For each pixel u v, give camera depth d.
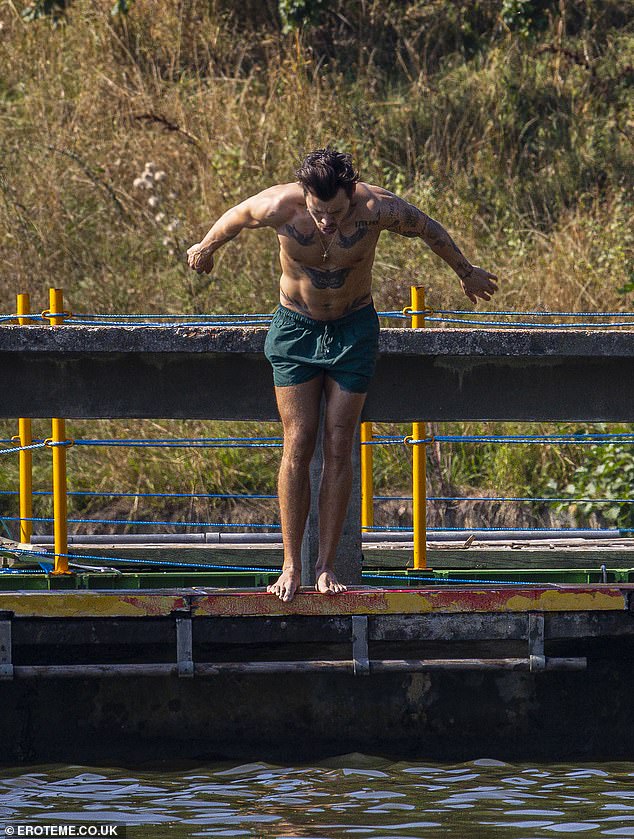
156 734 18.73
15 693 18.52
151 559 25.48
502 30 49.59
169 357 20.00
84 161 44.12
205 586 22.92
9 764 18.39
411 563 25.73
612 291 37.53
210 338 19.23
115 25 49.50
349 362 17.34
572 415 20.45
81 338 19.14
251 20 50.75
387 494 34.28
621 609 18.48
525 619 18.34
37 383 19.91
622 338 19.59
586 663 18.59
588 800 16.30
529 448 34.56
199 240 40.22
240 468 34.25
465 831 14.74
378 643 18.50
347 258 16.81
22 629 17.88
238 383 20.14
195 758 18.77
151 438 34.66
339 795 16.55
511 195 43.72
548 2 49.47
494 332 19.47
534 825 15.02
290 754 18.86
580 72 48.16
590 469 33.72
